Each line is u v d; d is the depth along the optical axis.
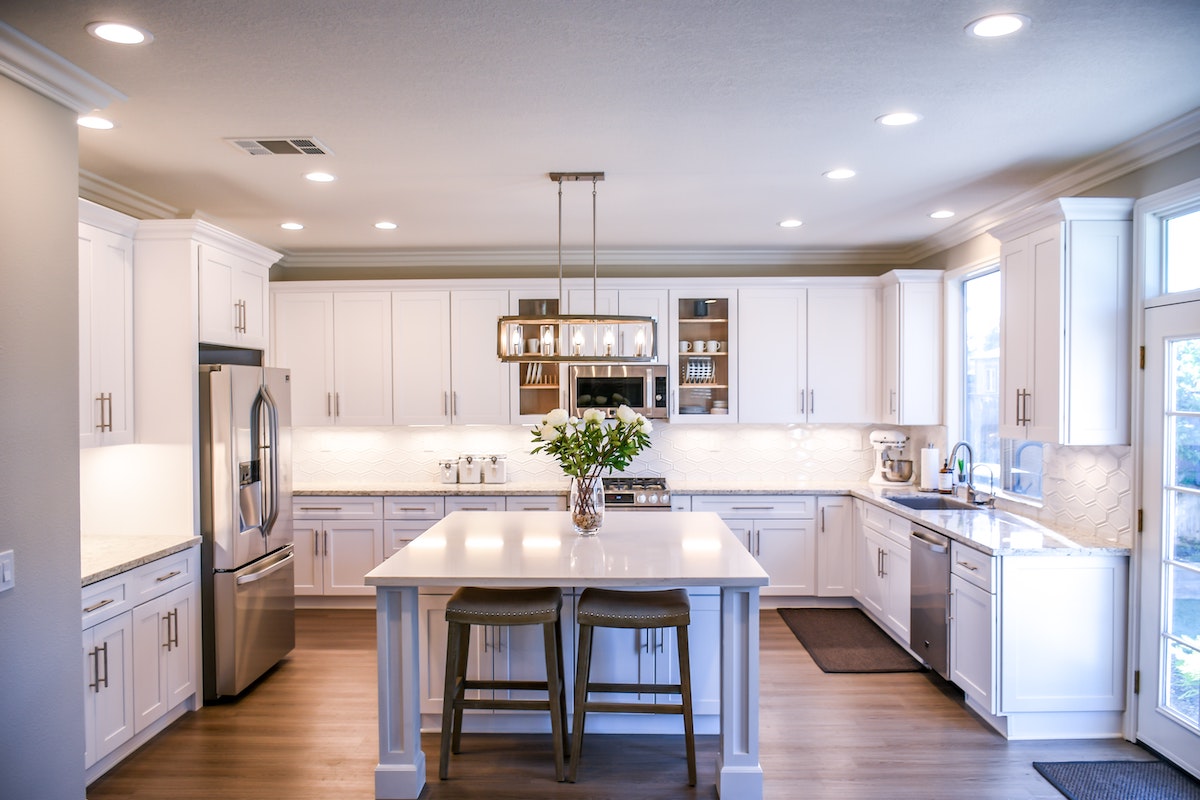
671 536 3.53
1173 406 3.12
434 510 5.42
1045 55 2.45
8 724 2.18
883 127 3.12
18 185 2.22
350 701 3.83
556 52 2.41
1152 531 3.21
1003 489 4.66
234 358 4.32
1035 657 3.33
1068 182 3.80
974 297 5.08
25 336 2.24
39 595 2.28
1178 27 2.25
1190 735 3.00
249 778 3.05
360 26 2.22
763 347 5.63
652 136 3.21
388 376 5.66
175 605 3.51
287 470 4.34
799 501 5.43
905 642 4.46
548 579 2.77
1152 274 3.25
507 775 3.09
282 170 3.66
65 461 2.39
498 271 5.93
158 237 3.63
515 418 5.64
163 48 2.35
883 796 2.89
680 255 5.86
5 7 2.07
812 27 2.25
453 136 3.19
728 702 2.88
